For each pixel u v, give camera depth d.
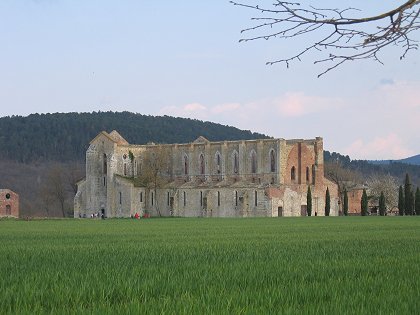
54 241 70.12
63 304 25.55
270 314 23.11
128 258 44.72
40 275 33.62
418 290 27.81
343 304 24.89
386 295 26.72
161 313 23.05
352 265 38.28
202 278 32.09
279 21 18.53
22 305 25.09
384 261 40.53
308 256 45.41
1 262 42.03
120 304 25.28
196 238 75.62
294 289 28.42
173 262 41.38
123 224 139.00
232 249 53.91
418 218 172.88
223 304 24.83
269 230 99.69
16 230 104.62
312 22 18.39
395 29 18.39
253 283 30.75
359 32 18.69
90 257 45.81
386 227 106.81
